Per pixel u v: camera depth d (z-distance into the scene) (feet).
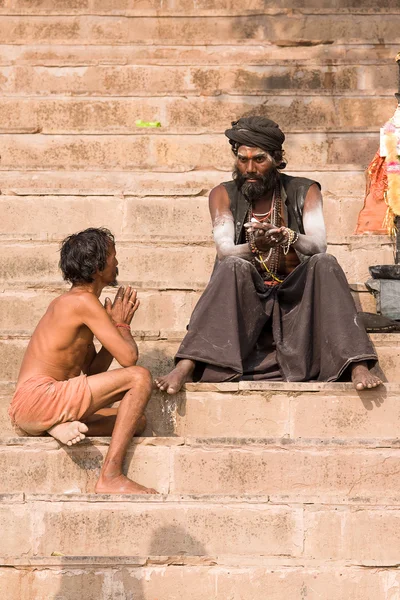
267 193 35.83
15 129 46.85
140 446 30.30
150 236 40.16
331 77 50.90
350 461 30.14
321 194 39.68
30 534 28.84
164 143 46.96
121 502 28.94
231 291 33.19
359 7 53.78
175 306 37.96
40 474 30.14
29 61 51.06
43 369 31.22
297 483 30.09
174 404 32.14
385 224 40.27
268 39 52.90
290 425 31.94
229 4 54.60
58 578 27.91
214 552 28.73
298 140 47.34
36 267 39.96
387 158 40.22
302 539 28.76
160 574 27.94
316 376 33.60
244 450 30.22
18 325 37.70
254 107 49.11
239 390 32.04
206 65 51.01
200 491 30.14
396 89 49.42
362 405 31.86
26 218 42.45
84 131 46.91
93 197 42.68
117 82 51.01
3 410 32.91
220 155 46.91
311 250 34.24
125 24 53.67
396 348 34.76
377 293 37.14
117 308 32.60
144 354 35.65
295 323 33.83
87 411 30.45
